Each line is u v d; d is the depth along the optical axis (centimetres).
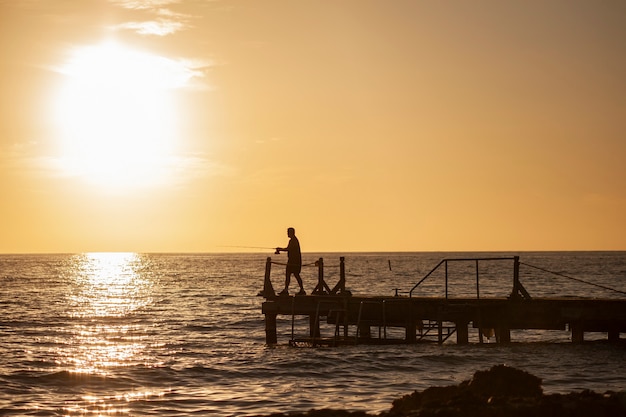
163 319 5125
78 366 2783
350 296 3130
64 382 2431
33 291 9150
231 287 9875
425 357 2738
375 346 3017
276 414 1535
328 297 3095
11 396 2211
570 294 7212
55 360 2973
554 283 9606
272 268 19012
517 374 1593
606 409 1453
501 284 9325
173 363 2850
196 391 2277
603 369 2456
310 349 3047
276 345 3225
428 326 3362
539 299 2883
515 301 2878
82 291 9131
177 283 11238
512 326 2880
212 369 2658
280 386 2323
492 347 2941
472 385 1582
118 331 4319
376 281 10700
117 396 2206
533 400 1474
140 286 10381
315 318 3169
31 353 3234
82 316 5416
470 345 2997
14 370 2659
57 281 12081
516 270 2905
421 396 1539
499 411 1398
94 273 16125
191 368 2680
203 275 14612
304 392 2214
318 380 2409
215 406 2045
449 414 1388
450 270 15800
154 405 2069
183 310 6006
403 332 4022
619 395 1527
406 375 2458
